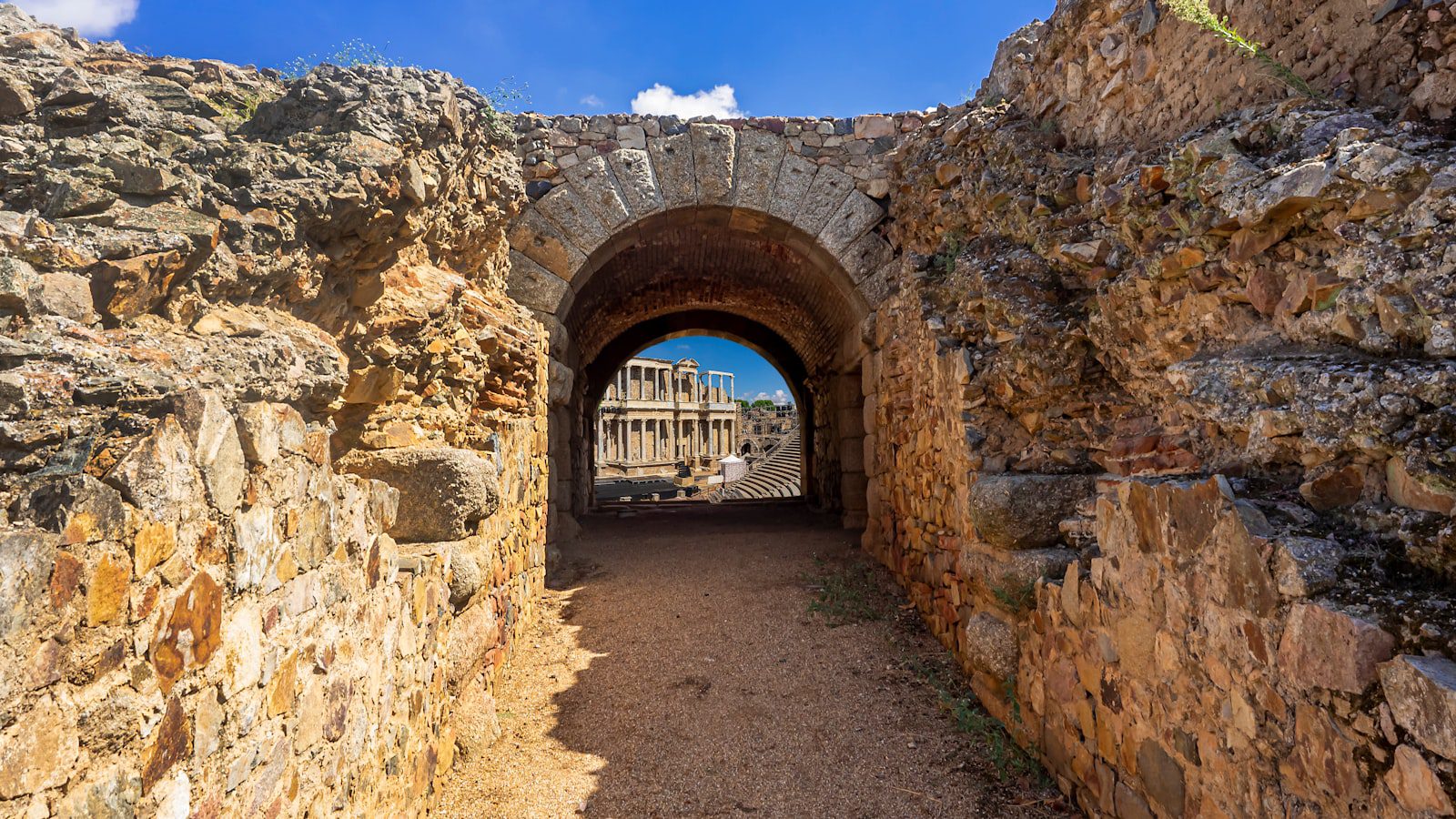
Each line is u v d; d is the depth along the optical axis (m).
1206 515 2.02
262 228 2.58
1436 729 1.35
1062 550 3.38
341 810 2.03
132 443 1.31
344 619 2.11
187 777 1.38
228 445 1.55
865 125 6.71
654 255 8.27
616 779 3.29
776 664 4.47
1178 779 2.18
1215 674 2.00
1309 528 1.83
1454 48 2.12
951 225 5.05
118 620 1.23
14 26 2.94
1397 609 1.53
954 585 4.37
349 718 2.10
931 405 4.78
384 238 3.23
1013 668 3.47
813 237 6.60
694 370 32.50
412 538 3.25
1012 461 3.90
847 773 3.33
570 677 4.36
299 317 2.96
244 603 1.59
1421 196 1.81
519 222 6.26
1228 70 3.03
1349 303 1.96
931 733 3.64
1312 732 1.65
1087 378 3.67
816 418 11.51
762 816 3.03
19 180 2.26
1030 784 3.13
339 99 3.20
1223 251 2.55
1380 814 1.47
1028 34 5.05
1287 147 2.45
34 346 1.57
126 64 3.12
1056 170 3.95
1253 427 2.19
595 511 11.16
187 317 2.34
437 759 2.97
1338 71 2.56
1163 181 2.86
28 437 1.30
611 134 6.48
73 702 1.13
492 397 4.66
